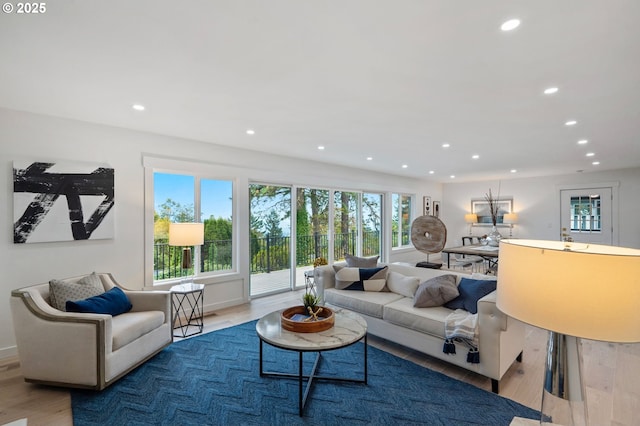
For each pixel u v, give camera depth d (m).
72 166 3.08
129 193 3.48
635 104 2.70
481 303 2.29
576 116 3.04
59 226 3.01
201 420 1.95
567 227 7.20
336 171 5.99
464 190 8.88
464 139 3.96
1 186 2.75
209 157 4.16
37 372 2.26
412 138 3.91
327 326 2.29
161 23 1.56
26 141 2.86
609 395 2.23
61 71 2.08
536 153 4.84
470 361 2.29
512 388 2.29
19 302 2.28
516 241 1.20
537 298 0.88
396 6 1.43
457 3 1.41
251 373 2.52
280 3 1.41
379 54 1.88
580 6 1.42
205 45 1.77
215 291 4.20
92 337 2.20
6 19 1.50
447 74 2.14
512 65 2.01
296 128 3.47
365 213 6.77
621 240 6.52
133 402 2.13
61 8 1.43
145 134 3.60
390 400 2.15
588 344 3.13
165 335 2.89
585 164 5.91
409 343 2.77
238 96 2.53
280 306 4.36
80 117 3.05
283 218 5.23
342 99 2.60
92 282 2.81
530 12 1.47
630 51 1.83
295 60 1.95
